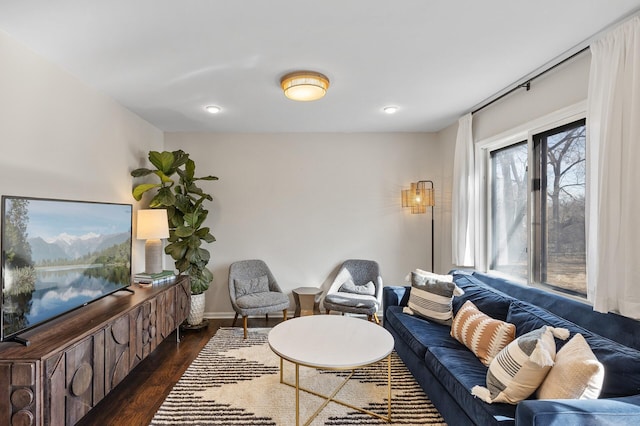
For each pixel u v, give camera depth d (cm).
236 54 215
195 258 356
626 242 166
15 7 161
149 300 250
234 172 419
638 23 163
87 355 174
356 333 228
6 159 186
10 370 141
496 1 162
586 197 198
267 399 222
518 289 248
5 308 158
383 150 427
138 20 176
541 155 261
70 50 206
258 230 420
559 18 176
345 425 196
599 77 189
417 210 413
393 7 167
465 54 217
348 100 305
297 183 423
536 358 140
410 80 259
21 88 196
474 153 337
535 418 116
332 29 187
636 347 153
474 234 335
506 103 288
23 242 171
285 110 332
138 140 346
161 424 196
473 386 166
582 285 225
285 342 210
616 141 174
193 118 356
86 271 225
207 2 161
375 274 392
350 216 426
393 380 250
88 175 259
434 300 271
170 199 335
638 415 117
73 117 242
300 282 423
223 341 329
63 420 155
